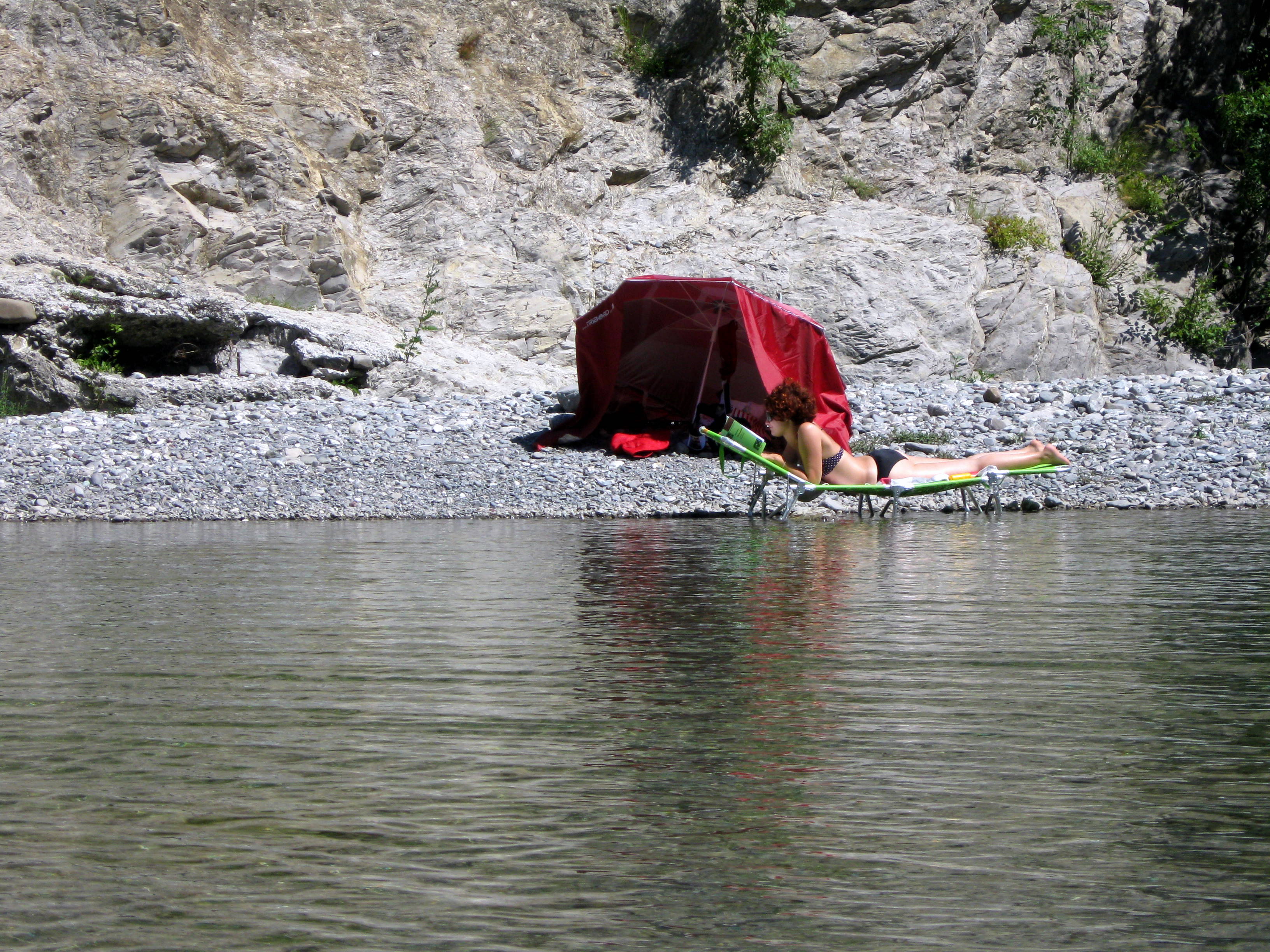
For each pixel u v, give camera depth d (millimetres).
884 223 95250
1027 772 12078
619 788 11609
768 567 27828
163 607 22438
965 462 40875
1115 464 47906
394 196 88750
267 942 8461
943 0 102312
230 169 81500
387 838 10352
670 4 99188
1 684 15984
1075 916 8844
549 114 94188
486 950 8336
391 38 93125
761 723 13867
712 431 44688
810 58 100938
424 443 50875
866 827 10562
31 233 73625
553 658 17500
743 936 8539
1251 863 9781
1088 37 106750
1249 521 38062
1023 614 21125
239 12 89188
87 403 62375
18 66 79188
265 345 72312
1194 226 106062
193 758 12594
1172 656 17484
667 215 94688
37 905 9062
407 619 20891
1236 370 65312
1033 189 102562
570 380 80375
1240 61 115062
